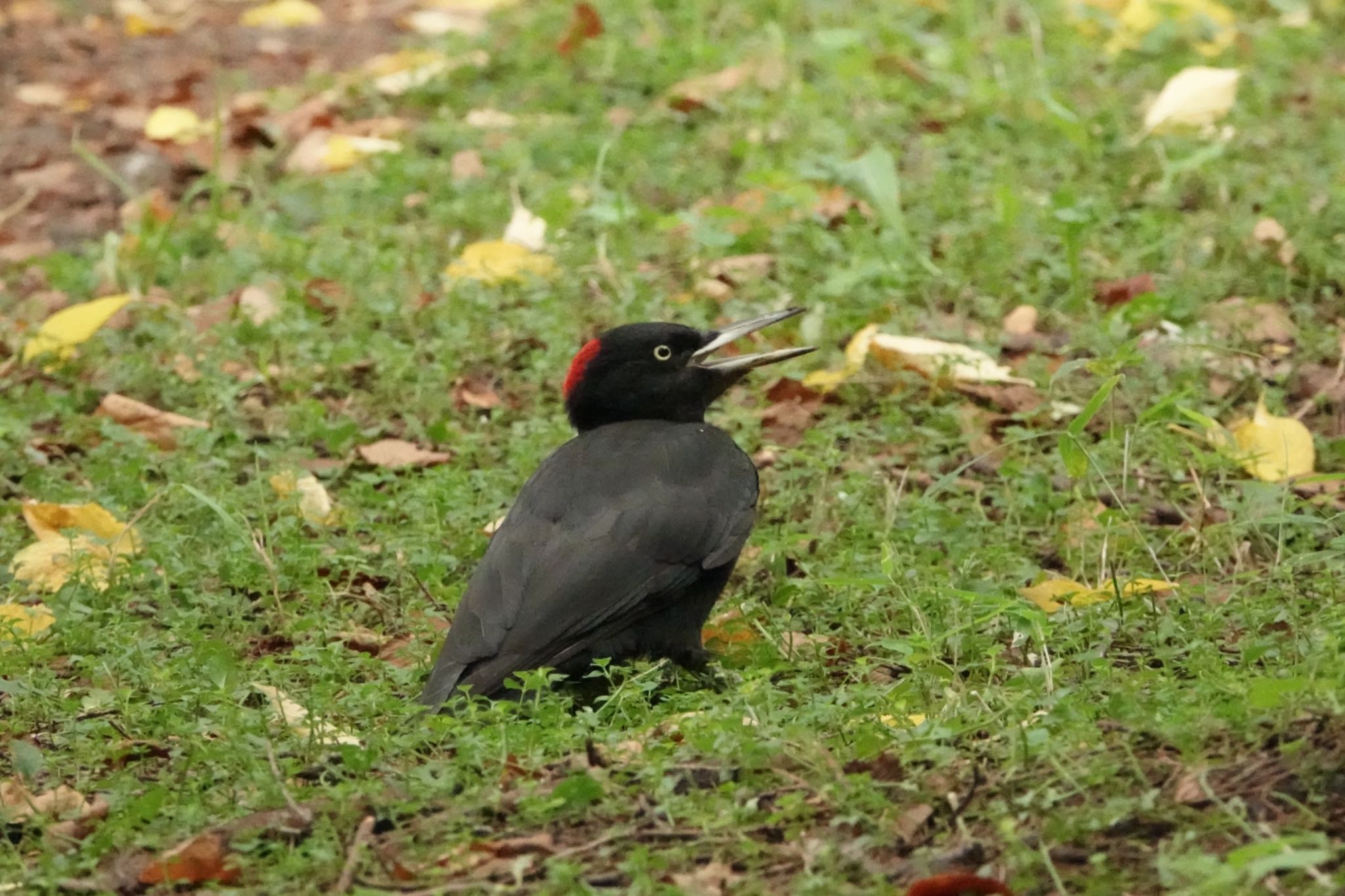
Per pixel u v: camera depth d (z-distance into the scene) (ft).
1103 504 38.45
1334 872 21.43
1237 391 42.83
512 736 27.61
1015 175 52.29
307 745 28.43
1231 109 55.77
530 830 24.79
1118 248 48.96
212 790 27.12
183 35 75.56
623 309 46.80
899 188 51.83
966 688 29.01
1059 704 26.04
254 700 31.83
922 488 40.37
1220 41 63.57
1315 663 26.43
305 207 55.93
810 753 25.50
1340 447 39.86
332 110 63.57
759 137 56.39
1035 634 29.89
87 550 36.86
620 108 60.59
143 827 26.00
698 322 46.68
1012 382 43.06
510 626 30.55
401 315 47.85
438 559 36.42
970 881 21.47
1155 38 63.62
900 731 26.71
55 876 24.18
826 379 43.65
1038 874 22.25
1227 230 48.14
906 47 63.21
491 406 44.45
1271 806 22.90
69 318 46.98
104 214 58.29
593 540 31.42
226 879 24.41
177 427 43.78
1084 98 58.70
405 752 28.17
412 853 24.18
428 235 52.47
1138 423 36.83
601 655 31.19
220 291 50.88
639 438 33.73
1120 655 30.89
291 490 39.52
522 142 58.18
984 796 24.20
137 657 32.53
